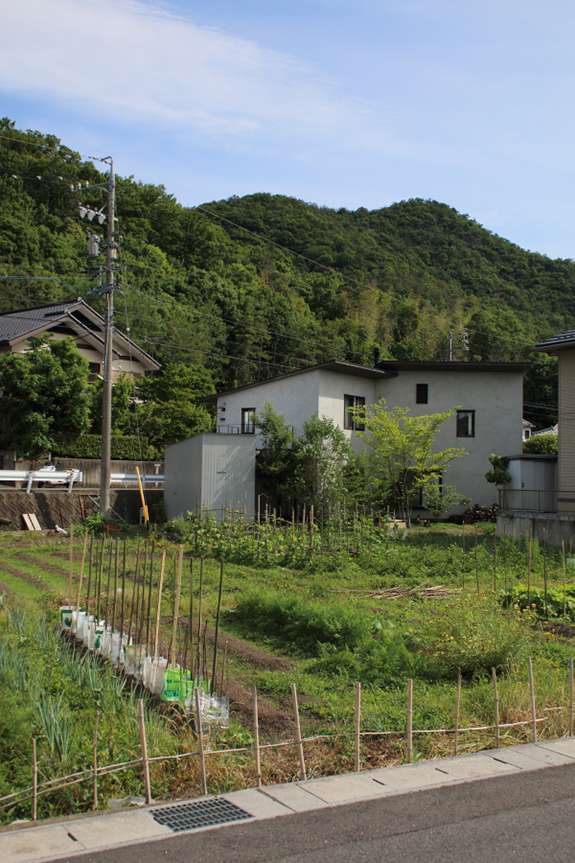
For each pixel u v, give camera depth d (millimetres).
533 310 70875
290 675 7008
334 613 8539
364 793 4141
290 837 3537
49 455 24500
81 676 6016
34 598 10016
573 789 4219
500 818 3789
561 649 7770
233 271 57719
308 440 21719
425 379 25859
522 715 5574
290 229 78062
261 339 49594
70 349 23406
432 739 5207
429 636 7629
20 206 47750
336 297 63312
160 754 4707
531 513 17734
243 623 9250
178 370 30234
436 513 23797
